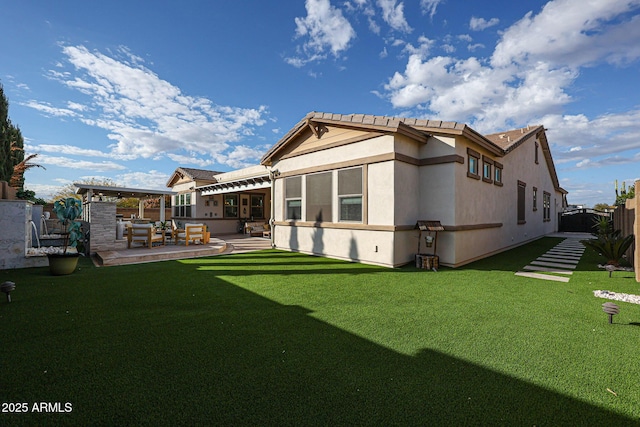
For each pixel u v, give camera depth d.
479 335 3.26
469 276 6.34
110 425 1.83
